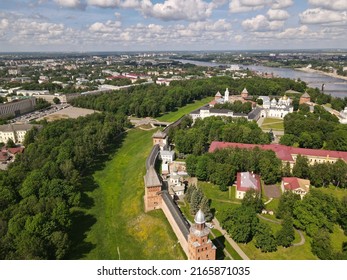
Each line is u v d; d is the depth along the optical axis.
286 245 133.62
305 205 145.38
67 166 190.88
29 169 195.62
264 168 189.12
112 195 193.62
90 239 149.75
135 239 149.88
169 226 149.88
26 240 120.44
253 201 158.75
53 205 148.00
